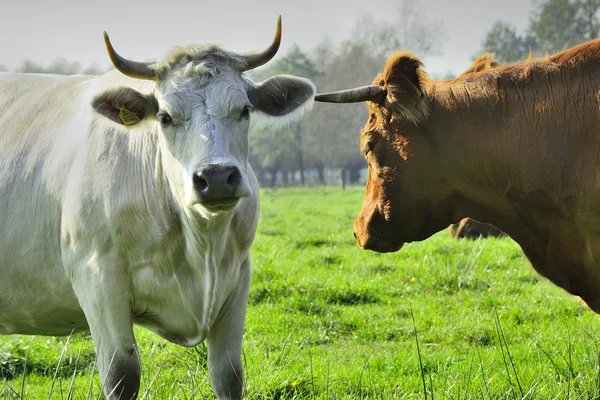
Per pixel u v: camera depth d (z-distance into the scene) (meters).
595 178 6.27
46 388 8.12
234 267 6.34
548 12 82.75
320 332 10.21
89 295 6.05
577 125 6.40
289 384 7.48
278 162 98.75
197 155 5.53
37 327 6.97
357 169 94.38
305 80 6.20
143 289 6.13
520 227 6.92
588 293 6.82
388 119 7.04
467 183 6.90
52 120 6.80
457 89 6.83
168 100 5.72
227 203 5.42
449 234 17.80
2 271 6.62
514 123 6.61
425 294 12.17
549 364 8.04
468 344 9.40
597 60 6.48
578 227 6.50
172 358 8.66
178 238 6.07
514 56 93.56
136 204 6.03
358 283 12.74
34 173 6.54
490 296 11.57
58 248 6.39
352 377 8.00
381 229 7.34
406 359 8.64
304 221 25.80
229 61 5.93
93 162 6.20
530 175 6.57
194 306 6.18
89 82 7.07
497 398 6.78
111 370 5.96
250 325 10.48
